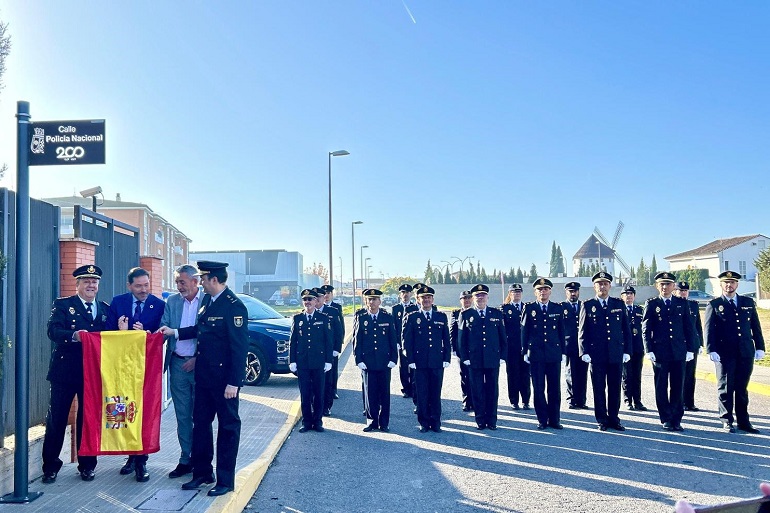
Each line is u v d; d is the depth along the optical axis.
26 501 5.23
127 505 5.23
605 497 6.07
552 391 9.48
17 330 5.24
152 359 5.81
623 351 9.34
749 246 74.00
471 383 9.49
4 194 5.95
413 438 8.72
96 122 5.48
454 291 78.62
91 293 6.11
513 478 6.72
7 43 5.71
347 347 24.83
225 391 5.68
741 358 9.03
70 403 5.89
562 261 126.62
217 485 5.61
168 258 60.31
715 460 7.44
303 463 7.35
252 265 90.06
